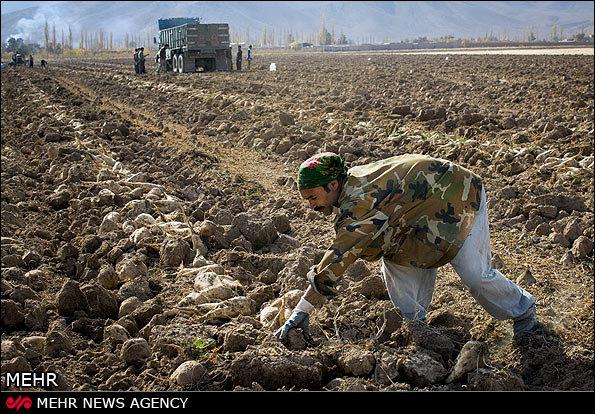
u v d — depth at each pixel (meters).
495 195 9.11
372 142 12.57
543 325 5.58
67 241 7.70
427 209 4.60
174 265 6.79
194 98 19.83
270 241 7.43
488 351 4.94
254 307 5.83
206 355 4.87
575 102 16.09
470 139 12.23
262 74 31.55
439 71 30.02
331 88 22.30
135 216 8.04
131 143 12.52
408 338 5.04
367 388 4.52
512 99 17.72
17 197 9.20
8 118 16.88
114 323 5.54
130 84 26.39
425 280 5.18
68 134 12.98
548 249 7.46
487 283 4.89
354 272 6.36
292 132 12.97
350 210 4.46
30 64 51.81
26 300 5.84
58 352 5.14
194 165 11.00
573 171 9.76
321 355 4.75
